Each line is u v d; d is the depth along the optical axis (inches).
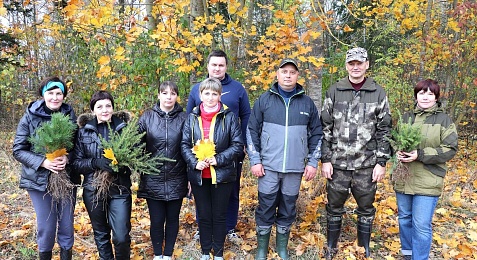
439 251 151.7
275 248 150.2
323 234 163.2
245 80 210.4
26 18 335.3
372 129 132.3
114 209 119.4
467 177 253.0
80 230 165.0
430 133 126.4
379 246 155.4
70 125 114.0
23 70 346.0
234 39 232.8
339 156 135.0
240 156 134.8
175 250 145.5
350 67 131.6
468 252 145.1
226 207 131.5
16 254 143.9
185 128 127.3
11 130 394.6
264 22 297.0
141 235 161.8
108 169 115.2
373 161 133.8
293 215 137.4
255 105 136.8
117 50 188.1
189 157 123.2
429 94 128.2
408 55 347.6
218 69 143.9
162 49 201.2
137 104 214.4
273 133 131.2
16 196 210.1
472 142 350.3
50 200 116.9
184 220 175.9
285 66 130.0
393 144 127.5
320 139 135.7
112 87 207.6
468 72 303.0
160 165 125.9
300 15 183.9
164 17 188.7
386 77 373.7
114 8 191.8
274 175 132.7
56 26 238.1
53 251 144.8
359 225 143.6
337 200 139.9
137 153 116.6
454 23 248.7
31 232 161.3
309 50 176.7
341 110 133.6
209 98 126.4
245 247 149.3
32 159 112.0
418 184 127.1
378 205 200.1
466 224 180.4
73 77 258.7
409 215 135.3
